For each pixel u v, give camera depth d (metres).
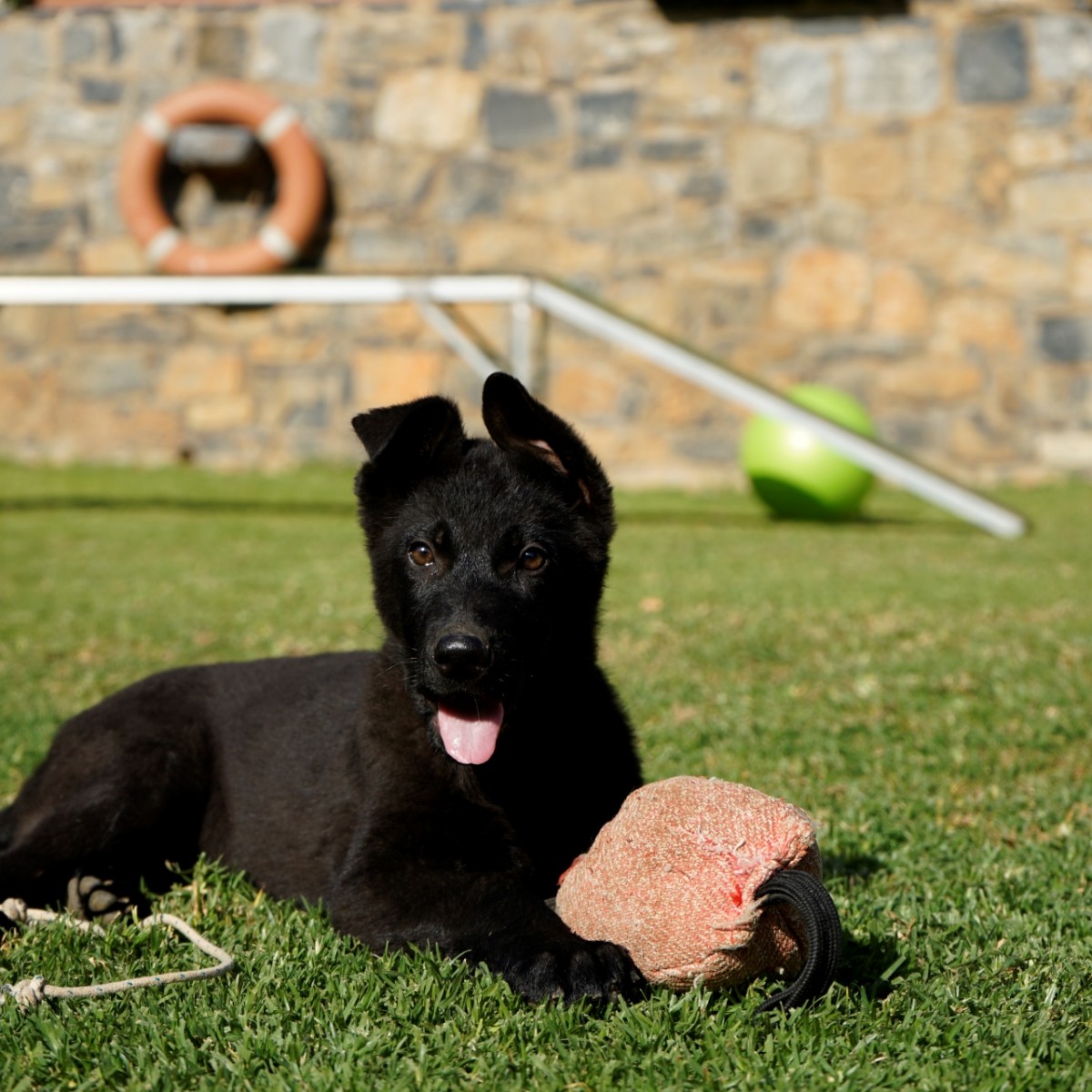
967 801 4.44
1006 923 3.27
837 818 4.22
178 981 2.88
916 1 14.46
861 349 14.78
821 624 7.28
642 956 2.77
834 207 14.70
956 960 3.03
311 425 15.52
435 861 3.20
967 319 14.66
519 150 15.02
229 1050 2.61
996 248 14.59
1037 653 6.49
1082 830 4.12
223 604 7.98
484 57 14.98
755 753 4.92
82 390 15.75
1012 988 2.85
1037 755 4.92
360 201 15.25
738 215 14.80
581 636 3.59
